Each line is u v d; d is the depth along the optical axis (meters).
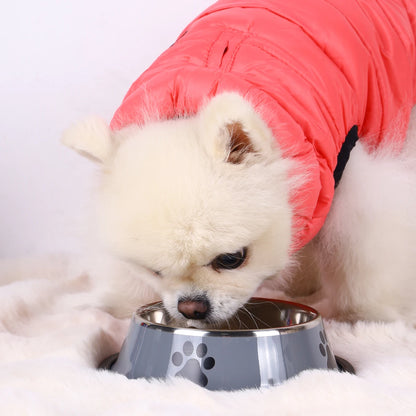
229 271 0.64
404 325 0.73
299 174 0.67
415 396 0.57
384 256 0.74
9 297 0.79
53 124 1.11
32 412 0.55
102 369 0.65
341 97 0.73
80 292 0.87
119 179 0.64
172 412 0.54
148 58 1.10
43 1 1.09
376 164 0.76
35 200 1.13
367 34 0.79
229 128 0.63
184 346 0.60
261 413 0.55
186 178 0.61
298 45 0.73
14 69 1.10
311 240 0.77
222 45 0.73
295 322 0.69
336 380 0.58
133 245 0.62
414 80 0.86
